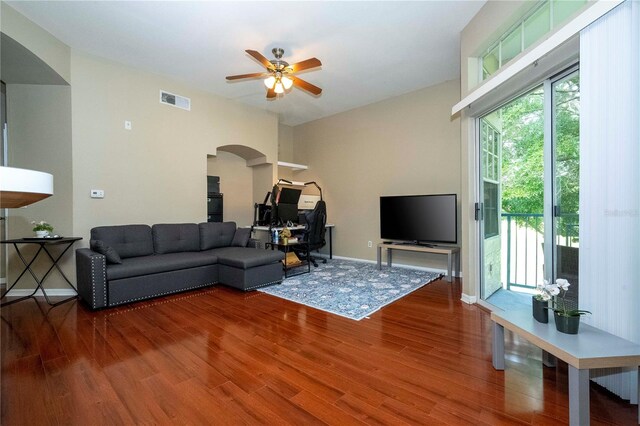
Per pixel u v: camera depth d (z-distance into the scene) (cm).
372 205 550
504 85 256
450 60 386
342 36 330
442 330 249
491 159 338
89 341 228
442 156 460
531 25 244
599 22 164
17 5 271
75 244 353
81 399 159
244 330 250
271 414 149
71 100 348
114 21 298
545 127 227
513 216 353
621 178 154
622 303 153
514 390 167
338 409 152
